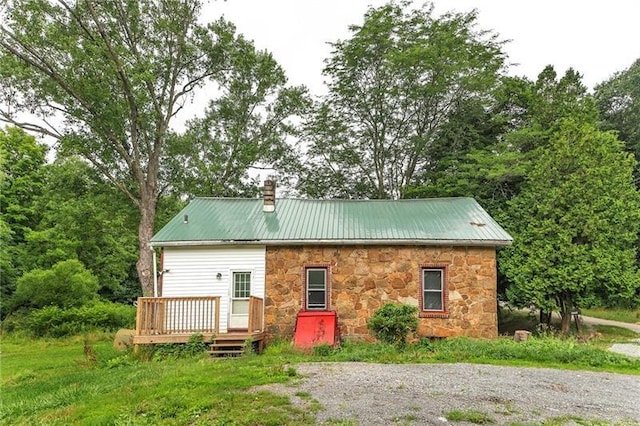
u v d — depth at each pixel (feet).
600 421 19.40
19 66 56.75
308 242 47.24
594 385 26.18
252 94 79.00
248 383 24.77
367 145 86.99
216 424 18.56
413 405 21.04
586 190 54.34
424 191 75.66
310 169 89.10
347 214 53.88
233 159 77.66
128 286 107.34
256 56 75.97
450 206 55.16
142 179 67.72
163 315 41.78
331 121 85.05
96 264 91.91
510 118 75.66
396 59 75.31
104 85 61.21
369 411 20.03
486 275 46.50
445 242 46.14
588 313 81.30
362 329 46.39
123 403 22.07
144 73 60.23
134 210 72.18
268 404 20.81
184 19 70.08
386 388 24.13
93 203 71.00
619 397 23.62
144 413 20.47
